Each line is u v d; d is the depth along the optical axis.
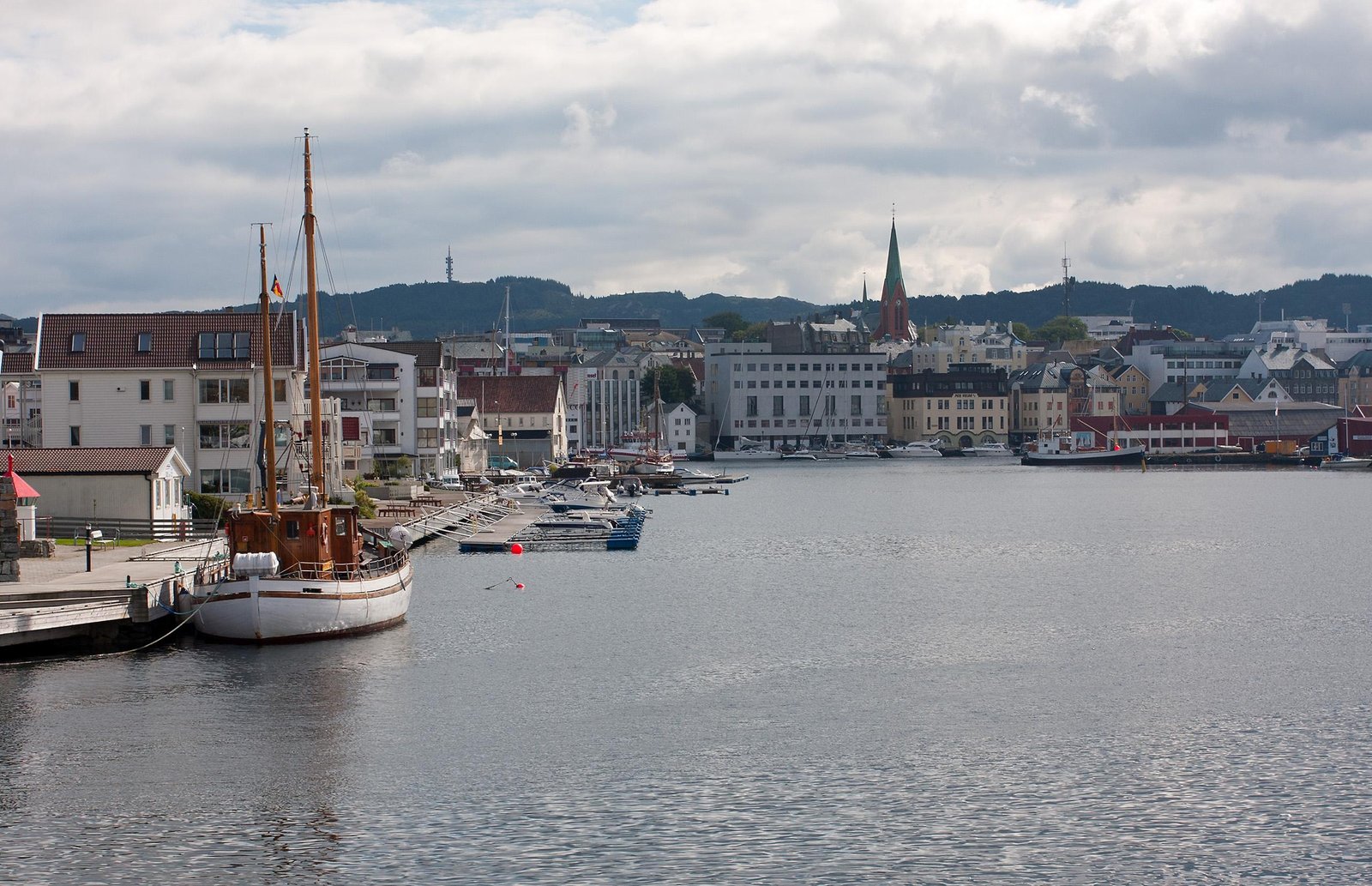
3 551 75.00
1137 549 137.75
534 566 115.81
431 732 56.75
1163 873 42.28
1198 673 69.56
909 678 68.00
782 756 53.53
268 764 52.06
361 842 44.34
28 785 49.59
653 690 64.75
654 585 103.44
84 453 102.69
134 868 42.38
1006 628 83.69
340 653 71.25
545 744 55.06
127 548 93.38
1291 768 52.22
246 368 127.19
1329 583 107.38
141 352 127.94
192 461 127.44
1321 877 42.03
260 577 71.31
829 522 174.00
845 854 43.56
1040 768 52.25
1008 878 41.91
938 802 48.28
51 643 69.69
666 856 43.31
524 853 43.53
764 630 82.25
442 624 81.94
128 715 58.41
